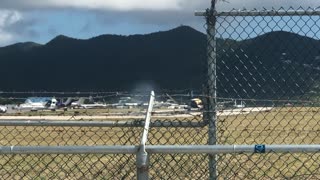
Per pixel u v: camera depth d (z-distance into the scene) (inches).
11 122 231.8
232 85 231.8
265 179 315.6
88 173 325.4
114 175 301.0
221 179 284.4
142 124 233.1
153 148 182.9
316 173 324.5
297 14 216.8
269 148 181.9
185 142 273.3
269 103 236.7
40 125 234.7
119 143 314.7
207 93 216.4
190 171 267.7
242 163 320.5
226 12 214.8
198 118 234.4
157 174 270.8
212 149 181.8
